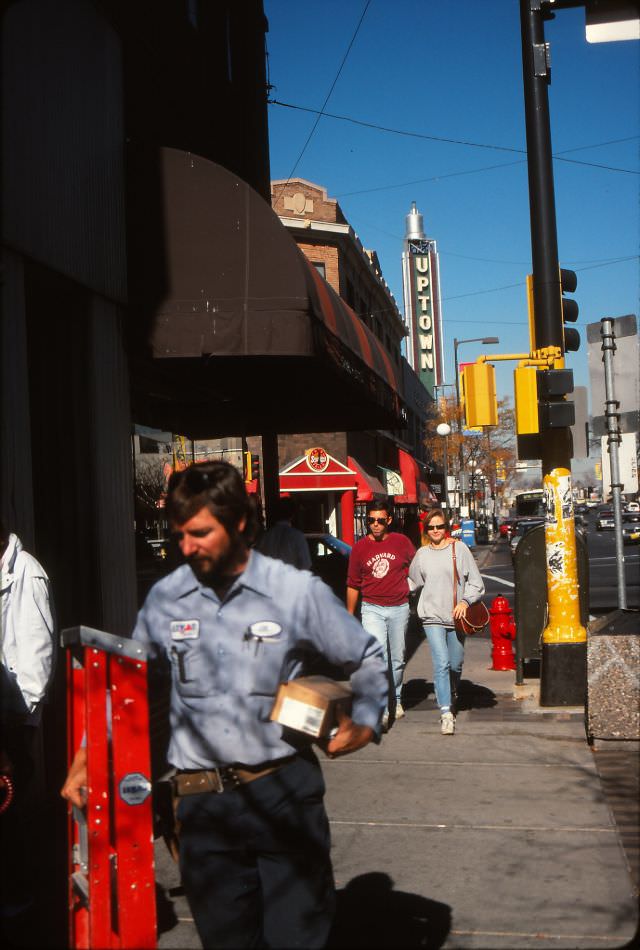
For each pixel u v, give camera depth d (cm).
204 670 294
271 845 290
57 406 751
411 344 12638
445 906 434
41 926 419
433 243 12912
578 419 1055
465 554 820
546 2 942
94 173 767
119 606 786
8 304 616
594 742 725
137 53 943
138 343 824
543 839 521
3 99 616
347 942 396
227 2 1283
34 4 669
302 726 282
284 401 1237
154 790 349
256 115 1380
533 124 958
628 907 428
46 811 615
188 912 440
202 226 832
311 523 2955
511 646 1162
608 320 1219
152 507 938
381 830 546
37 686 439
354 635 297
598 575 2634
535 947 391
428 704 952
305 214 3127
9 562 445
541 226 955
